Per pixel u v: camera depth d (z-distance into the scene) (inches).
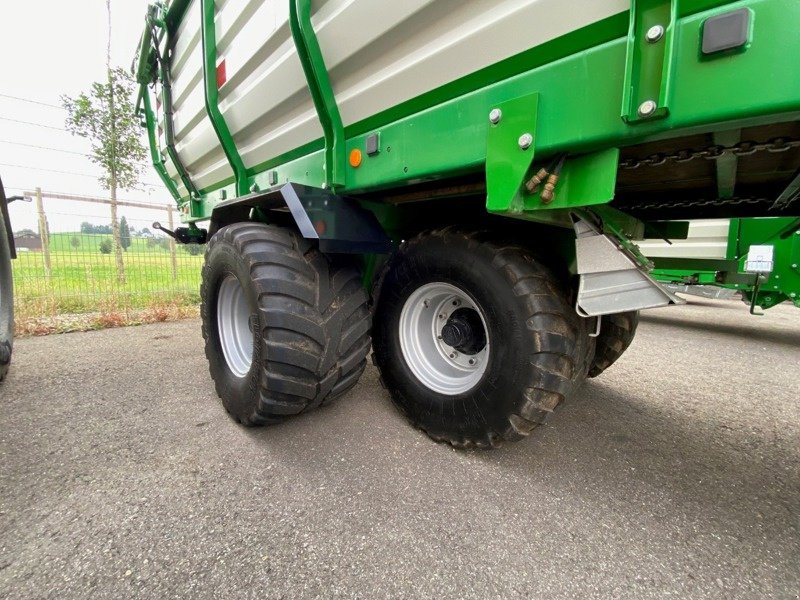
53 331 152.2
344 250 65.2
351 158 63.6
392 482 57.2
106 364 111.7
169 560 42.2
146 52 133.6
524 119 41.5
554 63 39.2
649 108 32.6
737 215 89.8
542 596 39.5
